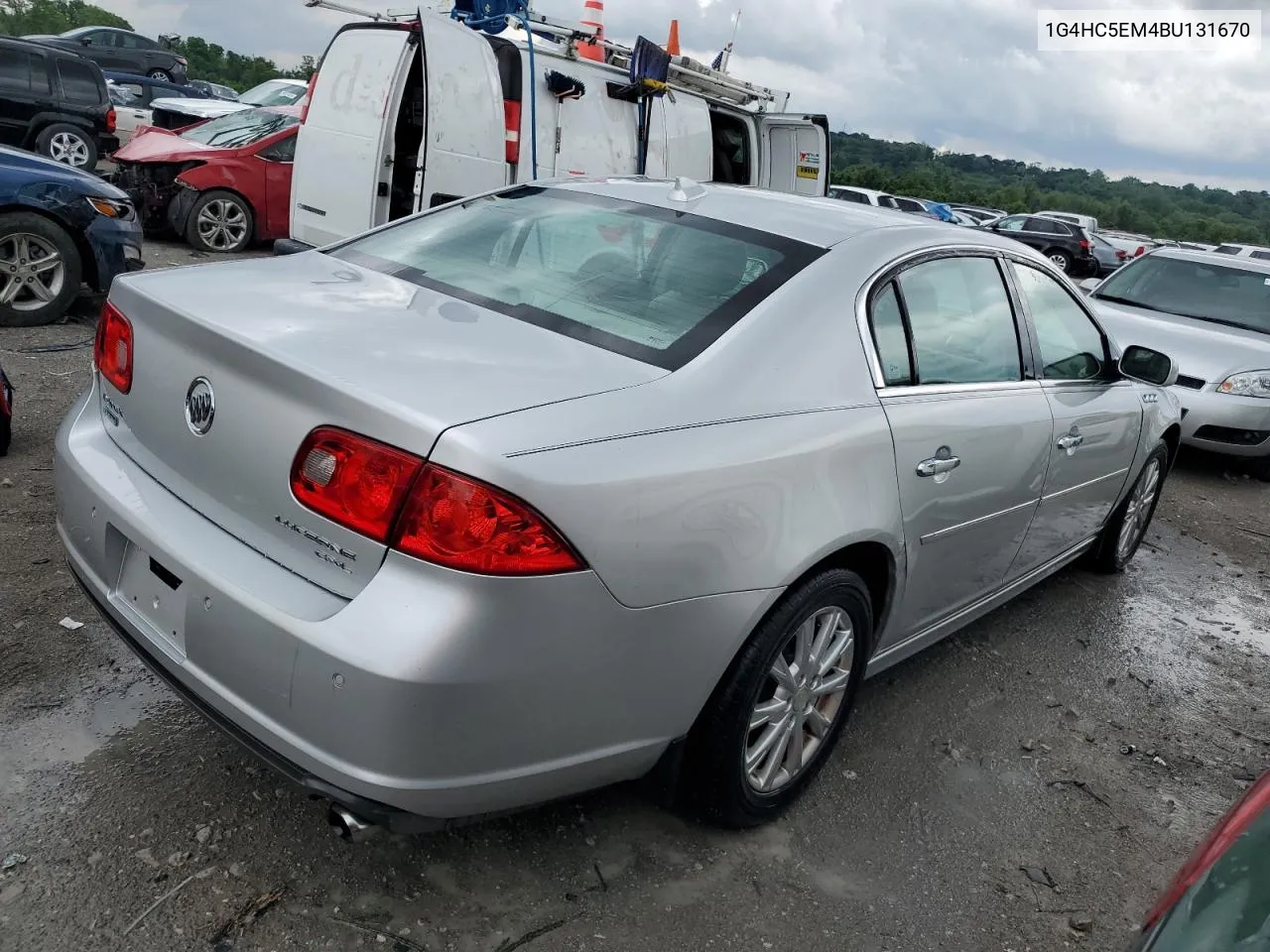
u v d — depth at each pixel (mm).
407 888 2336
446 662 1855
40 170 6570
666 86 8641
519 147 7746
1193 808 3176
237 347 2143
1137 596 4949
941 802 2996
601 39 8727
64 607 3285
